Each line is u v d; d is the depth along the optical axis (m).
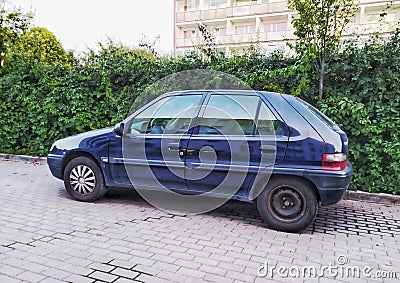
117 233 4.02
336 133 4.09
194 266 3.26
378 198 5.66
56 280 2.94
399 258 3.55
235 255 3.52
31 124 8.92
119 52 8.19
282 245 3.80
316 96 6.12
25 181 6.59
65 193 5.73
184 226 4.31
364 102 5.93
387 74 5.68
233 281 3.00
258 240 3.92
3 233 3.96
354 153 5.81
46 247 3.60
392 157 5.62
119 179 5.01
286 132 4.12
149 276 3.05
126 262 3.31
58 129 8.57
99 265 3.23
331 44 5.96
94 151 5.06
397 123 5.55
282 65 6.52
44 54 10.62
